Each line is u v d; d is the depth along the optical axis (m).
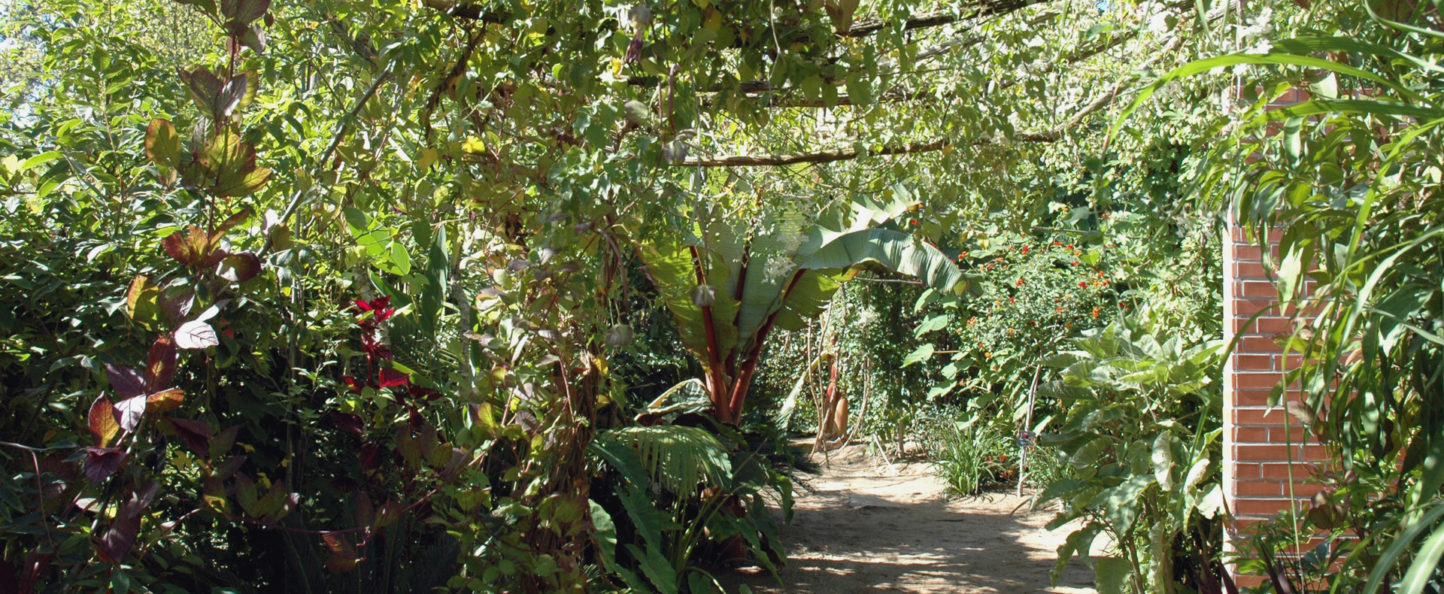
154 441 2.80
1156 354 4.17
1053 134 3.74
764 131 3.39
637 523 4.55
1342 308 1.80
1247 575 3.62
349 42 2.94
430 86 2.86
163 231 2.72
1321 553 3.03
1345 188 1.97
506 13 2.66
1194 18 3.08
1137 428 4.10
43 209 2.73
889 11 2.80
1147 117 3.81
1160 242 5.22
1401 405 2.06
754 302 6.23
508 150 2.88
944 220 3.33
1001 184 3.40
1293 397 3.56
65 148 2.82
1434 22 1.79
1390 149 1.76
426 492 3.46
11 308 2.59
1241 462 3.58
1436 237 1.74
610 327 3.04
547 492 2.97
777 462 7.05
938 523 7.45
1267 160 2.07
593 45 2.63
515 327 2.75
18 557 2.40
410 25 2.69
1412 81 1.87
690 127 2.64
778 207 3.64
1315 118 2.42
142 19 3.96
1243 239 3.61
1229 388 3.62
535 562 2.81
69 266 2.66
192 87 2.09
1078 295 7.86
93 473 1.89
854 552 6.49
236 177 2.07
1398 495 2.25
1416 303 1.70
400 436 2.71
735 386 6.48
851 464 10.67
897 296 10.27
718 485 4.91
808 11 2.60
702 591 4.95
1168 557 3.88
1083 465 4.14
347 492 3.62
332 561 2.41
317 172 2.57
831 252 6.11
